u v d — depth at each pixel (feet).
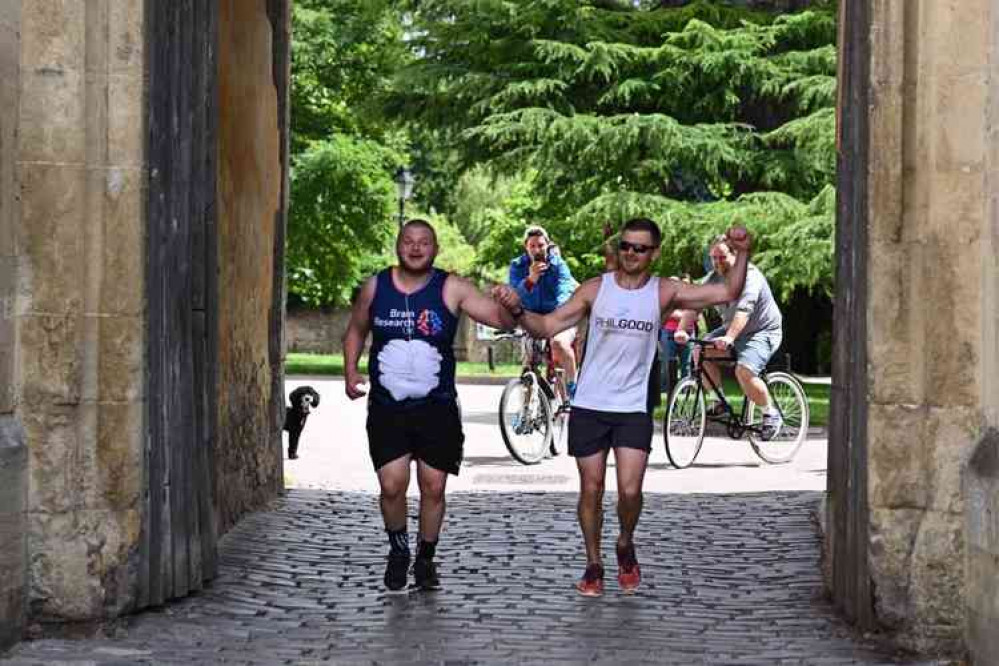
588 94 110.32
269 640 27.50
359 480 51.13
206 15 32.24
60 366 28.45
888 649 27.12
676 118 108.37
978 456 25.84
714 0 112.27
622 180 108.47
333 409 88.79
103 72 28.50
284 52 47.47
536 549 37.01
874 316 27.35
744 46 105.40
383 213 158.61
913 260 27.22
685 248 102.94
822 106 105.91
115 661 25.84
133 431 28.76
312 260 161.99
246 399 41.96
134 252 28.66
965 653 26.30
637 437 31.40
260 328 44.04
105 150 28.53
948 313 26.99
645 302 31.37
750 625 29.04
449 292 31.30
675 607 30.60
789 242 99.35
